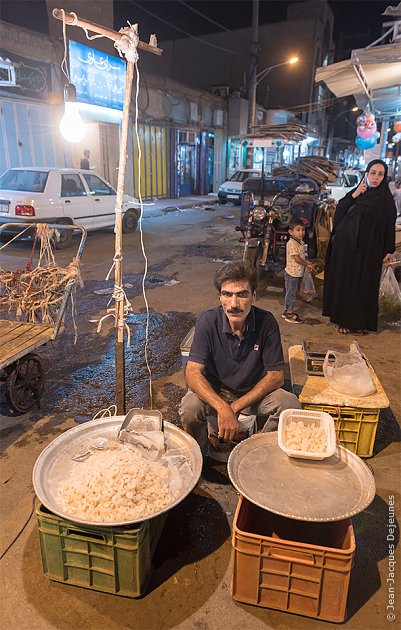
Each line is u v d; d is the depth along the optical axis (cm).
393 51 539
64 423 326
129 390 376
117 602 201
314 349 357
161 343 475
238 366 258
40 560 220
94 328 511
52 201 859
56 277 351
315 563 183
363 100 873
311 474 205
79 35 1292
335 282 486
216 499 262
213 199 1931
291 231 528
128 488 200
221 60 2672
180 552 227
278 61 2741
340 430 290
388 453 302
